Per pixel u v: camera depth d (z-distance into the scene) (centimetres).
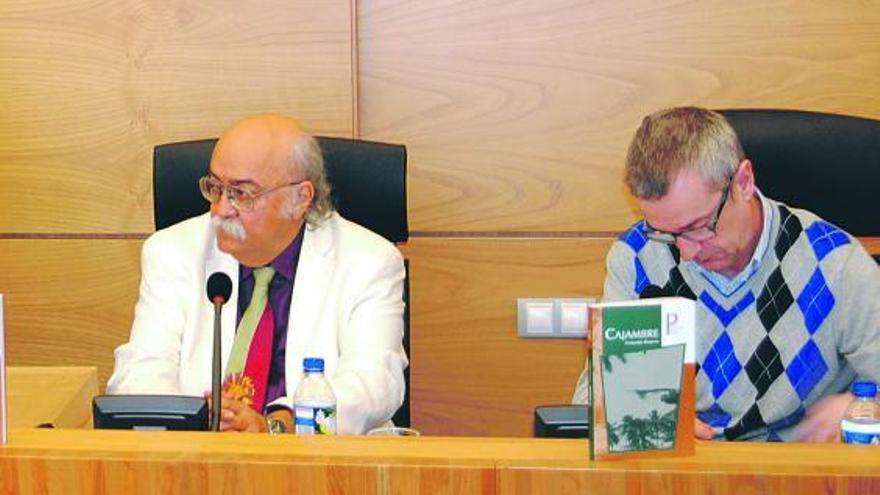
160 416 213
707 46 386
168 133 396
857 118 287
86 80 395
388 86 394
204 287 308
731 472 178
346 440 197
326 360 300
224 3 388
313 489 184
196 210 315
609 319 180
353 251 306
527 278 400
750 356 274
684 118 260
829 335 272
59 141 399
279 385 301
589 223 396
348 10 386
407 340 322
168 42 392
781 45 384
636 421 183
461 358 405
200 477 186
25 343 409
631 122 391
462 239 399
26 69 396
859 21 381
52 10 392
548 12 387
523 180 396
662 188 256
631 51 388
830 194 286
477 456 186
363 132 396
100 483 187
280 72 390
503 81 392
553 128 393
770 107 387
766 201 273
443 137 395
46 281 407
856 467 180
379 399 287
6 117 399
